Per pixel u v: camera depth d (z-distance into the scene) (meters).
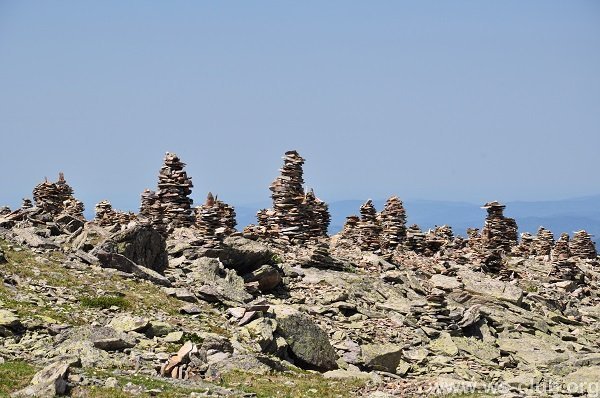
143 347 85.94
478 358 121.94
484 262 172.38
